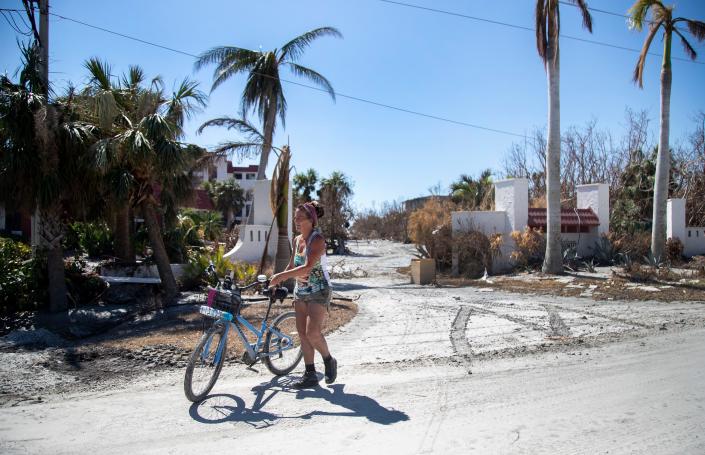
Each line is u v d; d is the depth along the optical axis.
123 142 10.34
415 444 3.76
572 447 3.68
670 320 8.84
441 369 5.87
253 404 4.68
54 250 10.53
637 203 25.06
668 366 5.87
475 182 32.78
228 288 5.13
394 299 11.82
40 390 5.27
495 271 17.45
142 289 12.09
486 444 3.75
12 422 4.29
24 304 10.37
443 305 10.80
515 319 9.05
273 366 5.57
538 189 30.66
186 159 11.38
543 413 4.39
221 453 3.65
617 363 6.04
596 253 18.42
